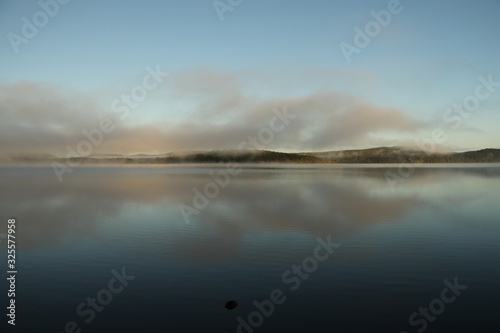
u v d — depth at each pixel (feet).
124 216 105.91
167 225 91.30
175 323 38.52
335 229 83.97
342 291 46.29
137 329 37.32
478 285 47.70
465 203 127.44
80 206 129.70
